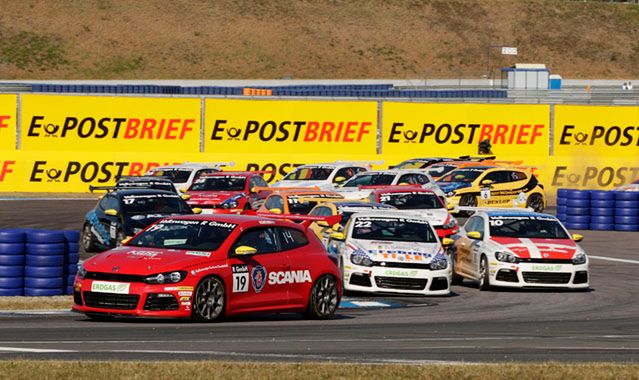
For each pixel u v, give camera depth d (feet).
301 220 262.06
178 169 413.80
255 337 155.02
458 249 260.83
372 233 233.76
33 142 506.07
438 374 121.08
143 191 300.81
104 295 164.45
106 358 130.72
